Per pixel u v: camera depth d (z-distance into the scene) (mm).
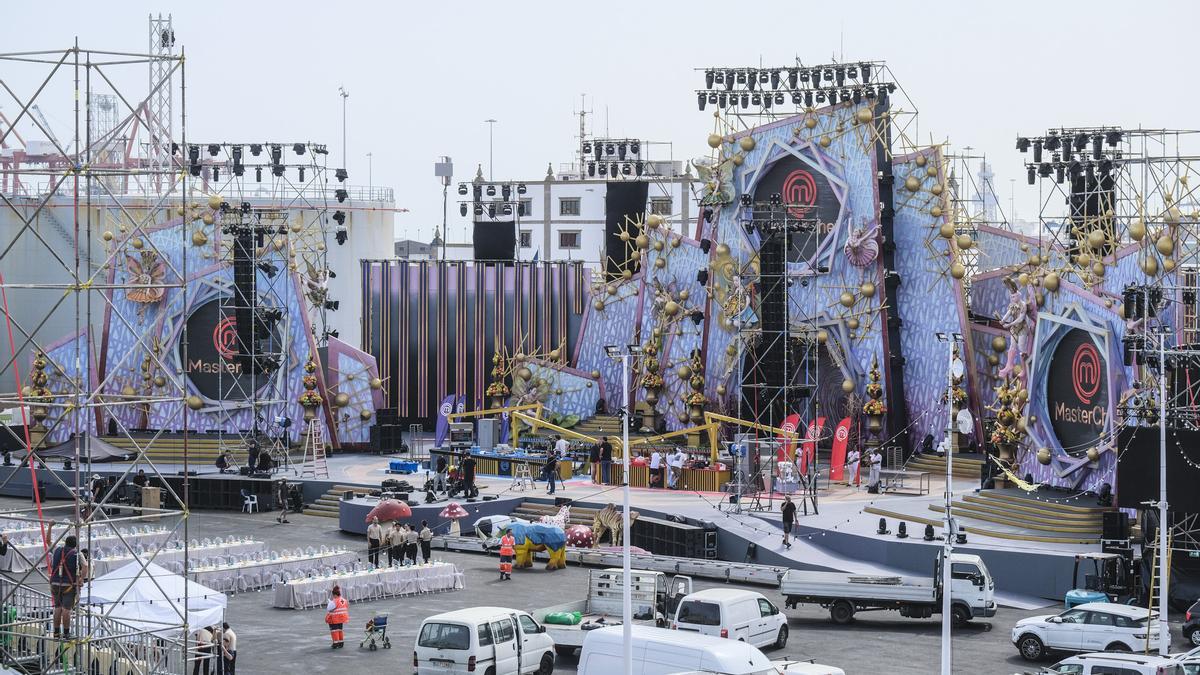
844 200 97750
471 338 119812
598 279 121125
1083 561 61094
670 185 155875
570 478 90500
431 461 93438
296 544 76250
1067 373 73750
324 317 111250
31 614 42969
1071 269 75688
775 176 100875
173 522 82188
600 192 158625
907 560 66312
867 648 52000
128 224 109625
